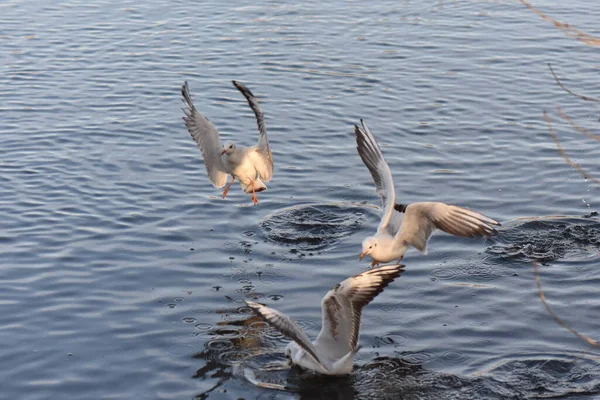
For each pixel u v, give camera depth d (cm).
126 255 1362
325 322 1045
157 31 2505
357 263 1348
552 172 1677
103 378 1053
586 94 2072
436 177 1653
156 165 1703
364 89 2097
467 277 1309
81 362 1084
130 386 1038
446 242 1421
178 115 1942
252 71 2203
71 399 1012
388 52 2350
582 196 1573
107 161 1711
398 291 1272
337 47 2381
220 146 1372
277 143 1808
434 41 2447
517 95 2073
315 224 1475
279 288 1277
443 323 1185
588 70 2228
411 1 2833
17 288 1252
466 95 2070
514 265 1341
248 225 1474
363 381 1048
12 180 1616
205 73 2189
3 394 1019
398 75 2188
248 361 1091
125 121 1906
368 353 1112
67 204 1529
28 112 1942
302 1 2803
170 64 2247
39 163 1692
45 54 2311
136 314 1198
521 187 1614
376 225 1469
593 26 2541
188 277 1304
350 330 1043
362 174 1677
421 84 2133
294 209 1530
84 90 2078
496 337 1149
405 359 1098
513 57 2325
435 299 1247
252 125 1889
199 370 1072
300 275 1313
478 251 1388
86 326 1166
